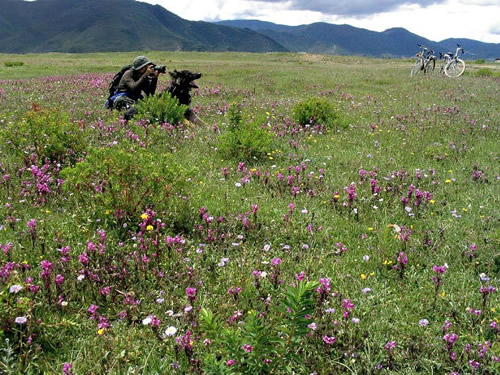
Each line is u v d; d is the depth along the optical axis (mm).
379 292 4508
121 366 3340
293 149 10250
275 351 2955
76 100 16516
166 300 4137
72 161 8203
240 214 6113
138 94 13039
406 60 82125
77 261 4688
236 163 8852
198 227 5691
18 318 3293
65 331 3697
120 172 5641
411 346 3617
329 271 4883
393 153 10180
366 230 6027
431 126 13023
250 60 79688
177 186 5938
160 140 10055
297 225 6000
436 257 5324
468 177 8398
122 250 4965
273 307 3955
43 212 5965
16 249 4844
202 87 23562
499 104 18016
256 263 4969
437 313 4195
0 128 9984
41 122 8375
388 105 17750
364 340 3656
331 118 13195
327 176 8211
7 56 95688
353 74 34156
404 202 6750
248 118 13328
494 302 4324
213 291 4422
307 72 35562
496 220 6207
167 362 3373
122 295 4246
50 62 57531
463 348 3629
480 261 5242
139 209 5746
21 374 3139
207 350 3375
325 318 3857
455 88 24125
